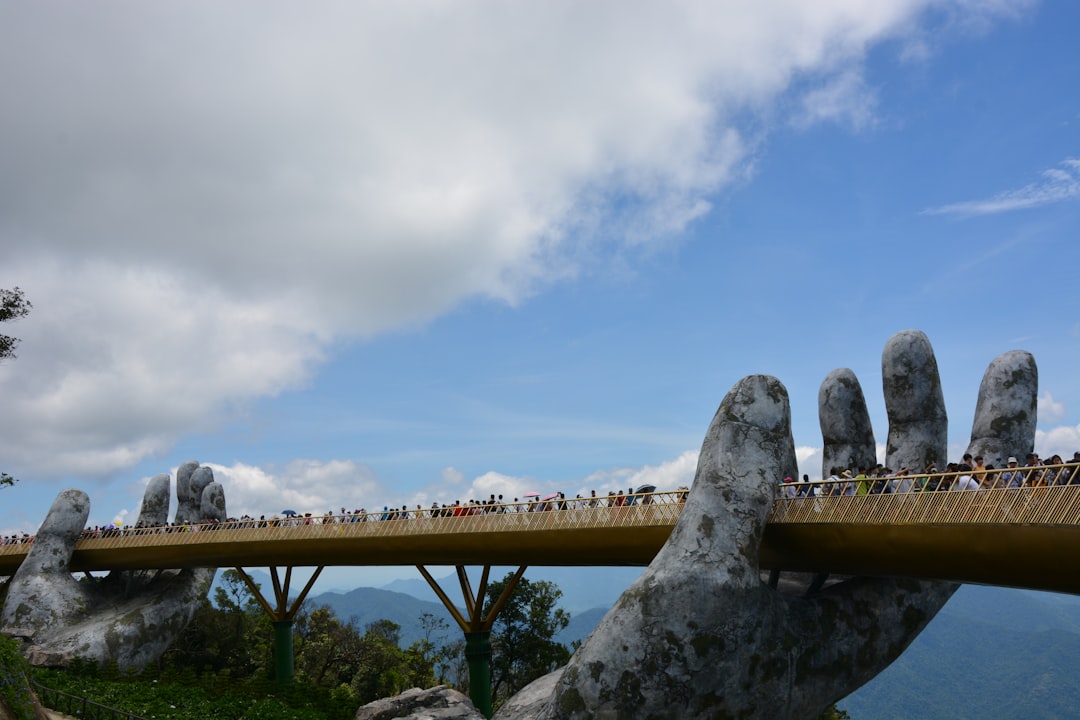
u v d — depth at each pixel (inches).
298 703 1481.3
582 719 912.3
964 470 909.2
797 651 974.4
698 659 915.4
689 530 976.3
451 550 1341.0
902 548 875.4
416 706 1243.8
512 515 1250.0
